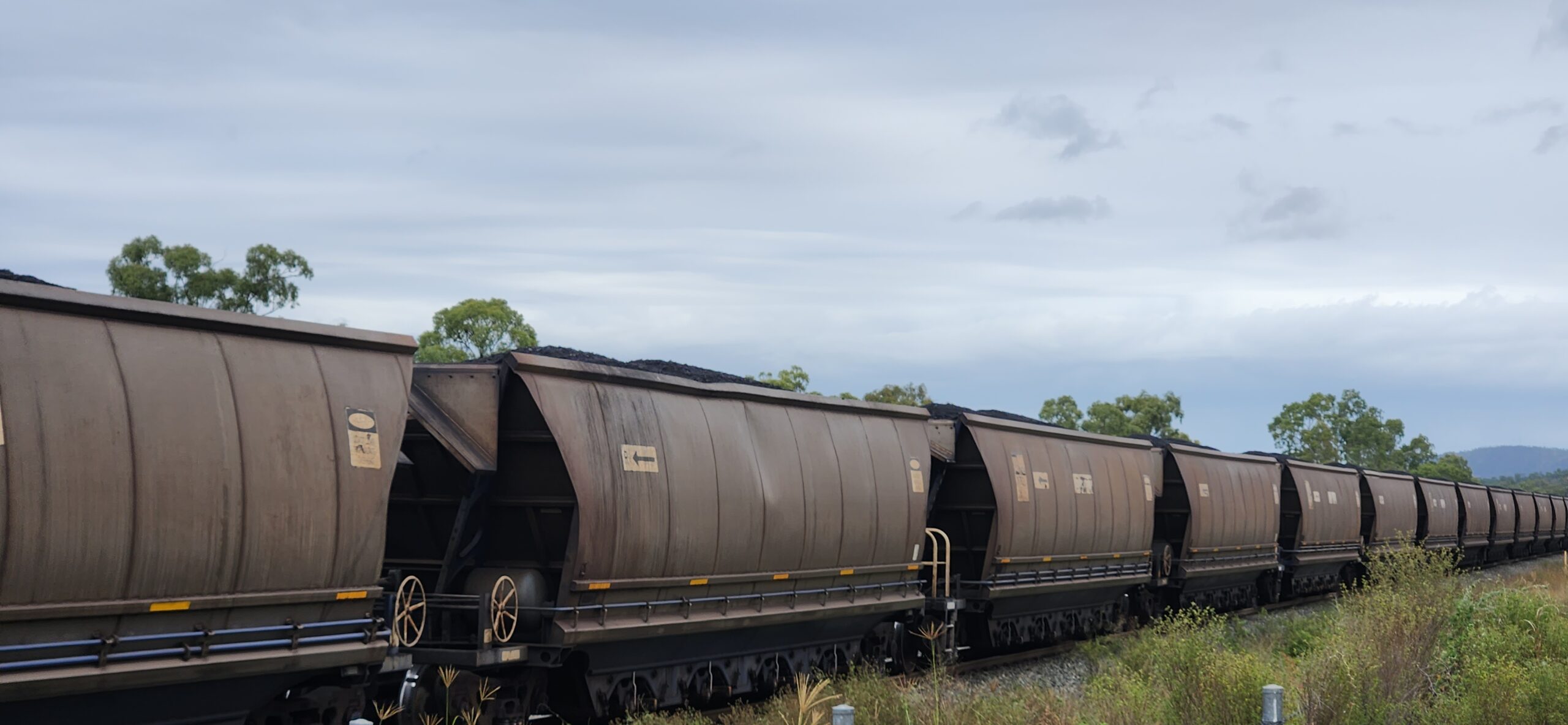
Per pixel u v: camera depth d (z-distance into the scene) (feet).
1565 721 42.42
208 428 30.81
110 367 29.22
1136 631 82.99
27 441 27.09
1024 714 43.37
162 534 29.45
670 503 45.75
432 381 43.09
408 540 43.86
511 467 43.14
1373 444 420.36
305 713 35.37
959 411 73.46
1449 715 42.91
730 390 52.49
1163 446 96.17
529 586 41.50
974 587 68.49
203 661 30.45
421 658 39.14
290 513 32.55
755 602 51.60
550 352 49.52
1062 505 75.82
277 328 33.88
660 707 47.96
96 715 29.27
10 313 27.76
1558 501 231.91
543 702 43.42
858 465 59.36
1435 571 61.98
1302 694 43.57
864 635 62.08
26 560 26.89
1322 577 128.77
